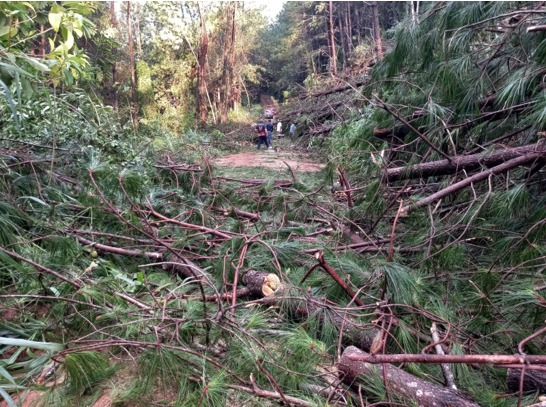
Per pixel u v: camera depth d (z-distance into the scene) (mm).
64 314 1838
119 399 1441
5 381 1447
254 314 1809
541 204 2412
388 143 4281
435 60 3768
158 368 1450
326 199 3828
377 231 3176
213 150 8422
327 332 1686
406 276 1850
